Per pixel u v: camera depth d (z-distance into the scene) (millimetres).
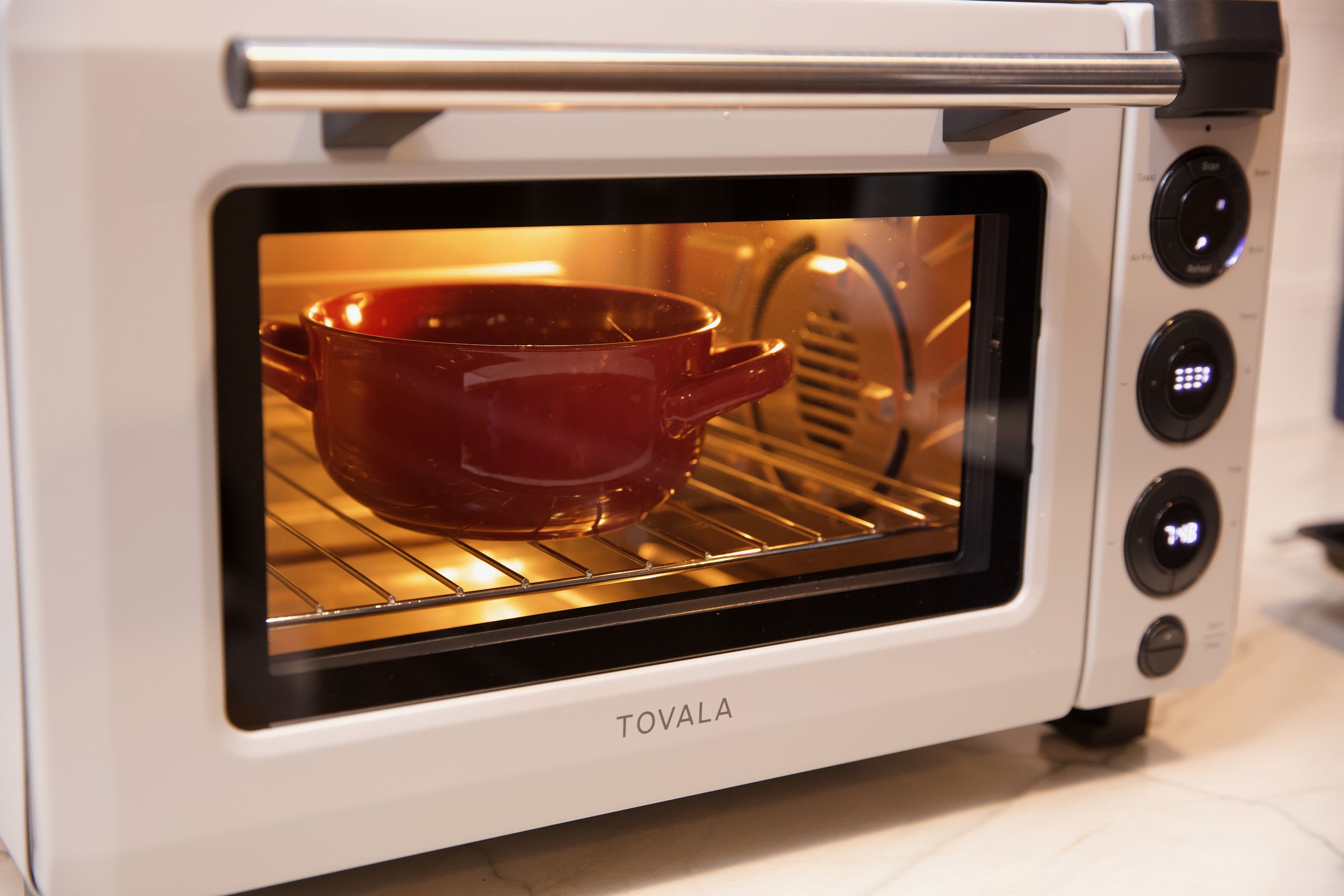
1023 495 532
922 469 530
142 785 386
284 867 419
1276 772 593
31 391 350
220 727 396
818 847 521
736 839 526
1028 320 514
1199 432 562
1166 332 538
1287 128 1049
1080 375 526
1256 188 544
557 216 416
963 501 528
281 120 365
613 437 459
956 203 487
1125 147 511
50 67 335
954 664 530
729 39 427
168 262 358
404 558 517
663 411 468
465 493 454
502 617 449
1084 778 587
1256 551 903
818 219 462
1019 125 455
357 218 387
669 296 480
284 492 483
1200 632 593
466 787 440
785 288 493
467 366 436
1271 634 763
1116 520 551
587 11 405
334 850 426
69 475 358
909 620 520
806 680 498
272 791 407
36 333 347
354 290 473
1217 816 549
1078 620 557
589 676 458
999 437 520
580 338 502
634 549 526
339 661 415
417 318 502
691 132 426
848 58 377
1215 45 493
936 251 503
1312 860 514
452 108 330
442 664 432
